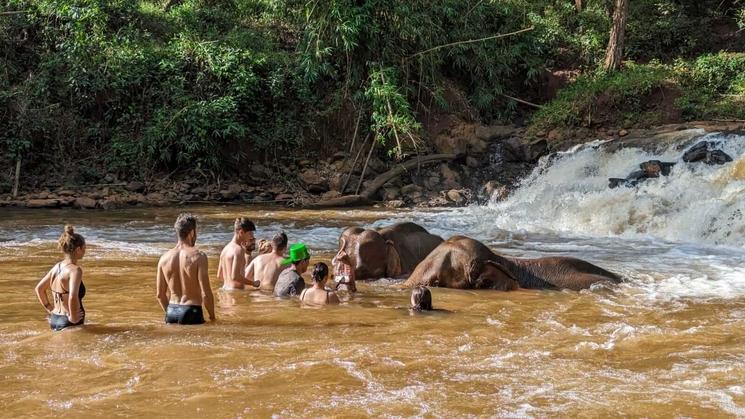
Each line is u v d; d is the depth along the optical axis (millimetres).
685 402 4801
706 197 14562
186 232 6828
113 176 20078
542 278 8688
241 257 8461
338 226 14758
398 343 6133
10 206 17641
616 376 5328
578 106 22547
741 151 18156
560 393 4957
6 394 4879
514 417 4535
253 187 20531
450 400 4809
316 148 21859
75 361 5562
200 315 6805
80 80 20578
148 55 21391
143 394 4883
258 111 21656
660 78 23016
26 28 21641
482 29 24531
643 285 8836
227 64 21078
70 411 4594
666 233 13289
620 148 20031
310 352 5816
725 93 23859
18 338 6207
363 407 4676
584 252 11438
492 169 21359
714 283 8953
